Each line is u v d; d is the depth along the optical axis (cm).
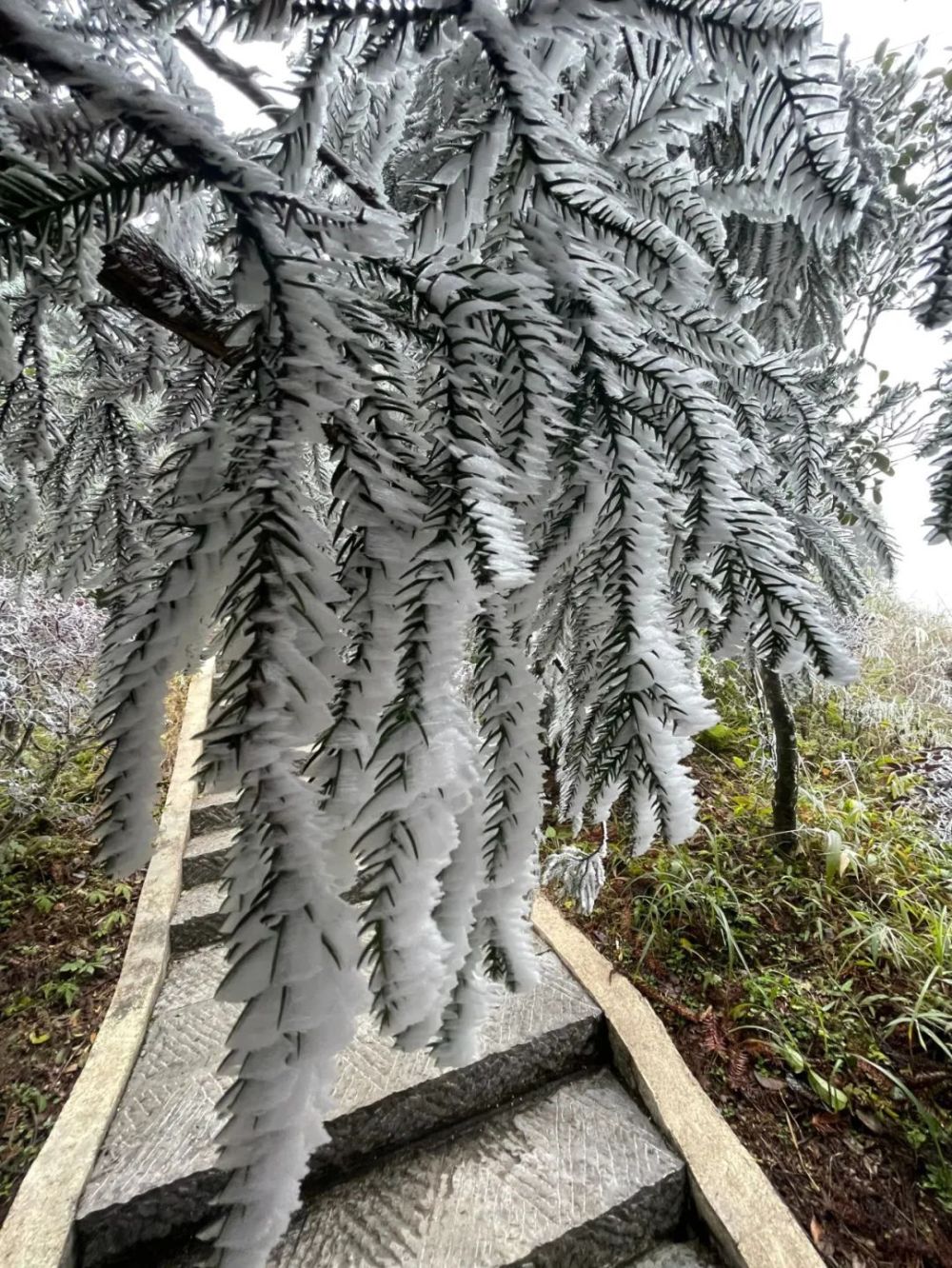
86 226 41
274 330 40
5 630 224
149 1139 131
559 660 93
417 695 38
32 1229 113
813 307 118
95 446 106
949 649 367
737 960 185
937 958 182
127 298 65
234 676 33
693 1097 141
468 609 40
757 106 53
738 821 247
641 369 52
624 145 62
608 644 52
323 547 38
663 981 176
